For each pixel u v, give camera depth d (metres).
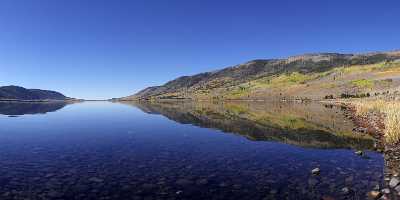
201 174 16.41
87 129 37.06
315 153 21.64
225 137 29.53
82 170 17.17
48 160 19.67
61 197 12.98
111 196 13.12
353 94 152.62
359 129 32.44
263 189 13.95
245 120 47.94
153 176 16.03
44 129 37.22
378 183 14.34
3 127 39.50
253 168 17.59
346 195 12.93
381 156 20.08
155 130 35.56
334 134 30.52
